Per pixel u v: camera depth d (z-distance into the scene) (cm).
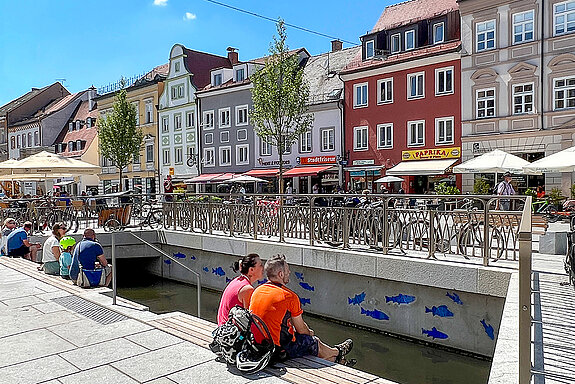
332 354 562
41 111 6538
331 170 3300
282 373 486
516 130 2622
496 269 807
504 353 464
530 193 2014
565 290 716
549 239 1005
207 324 664
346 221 1059
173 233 1551
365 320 1033
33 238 1470
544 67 2531
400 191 3066
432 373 816
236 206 1374
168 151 4584
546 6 2517
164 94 4609
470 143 2778
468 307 860
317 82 3694
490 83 2709
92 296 829
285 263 545
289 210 1237
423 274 887
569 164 1531
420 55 2959
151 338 608
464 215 902
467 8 2773
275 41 2931
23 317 711
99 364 529
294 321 530
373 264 966
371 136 3219
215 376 488
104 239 1566
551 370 446
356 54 3706
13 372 512
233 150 4006
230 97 4022
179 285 1577
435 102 2934
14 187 3406
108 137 4034
